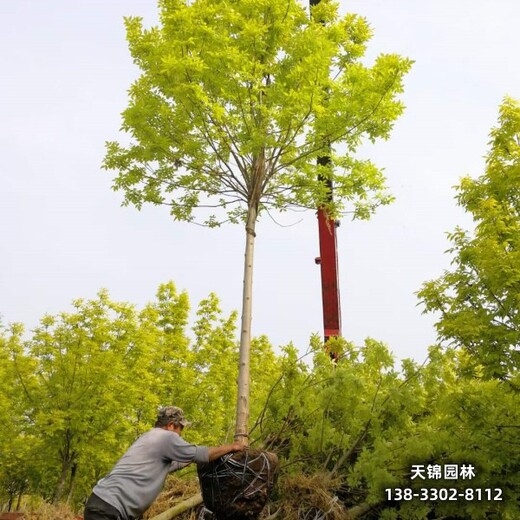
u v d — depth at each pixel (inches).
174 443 157.3
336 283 433.4
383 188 311.4
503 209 302.8
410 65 273.3
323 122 275.6
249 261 271.4
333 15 324.5
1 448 514.9
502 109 323.3
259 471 187.6
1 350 548.1
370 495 233.0
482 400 247.4
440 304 278.4
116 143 311.0
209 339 736.3
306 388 260.4
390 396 246.5
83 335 515.8
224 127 279.1
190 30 270.7
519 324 253.0
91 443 495.2
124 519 145.9
